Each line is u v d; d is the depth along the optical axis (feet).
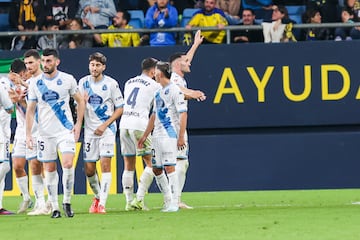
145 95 113.50
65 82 99.86
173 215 101.45
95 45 148.66
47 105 99.86
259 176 144.05
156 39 147.84
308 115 143.84
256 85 143.84
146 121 113.60
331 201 125.49
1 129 109.09
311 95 143.84
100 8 155.12
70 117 100.78
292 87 143.84
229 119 144.05
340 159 144.05
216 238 75.66
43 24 154.10
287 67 143.84
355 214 99.86
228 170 144.05
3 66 144.25
